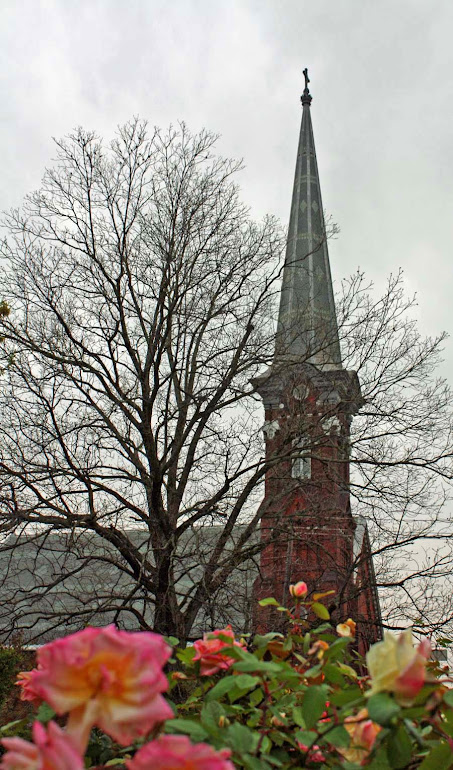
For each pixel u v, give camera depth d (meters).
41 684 1.73
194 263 17.02
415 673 1.98
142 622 13.48
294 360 17.11
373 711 1.95
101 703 1.71
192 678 3.34
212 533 16.80
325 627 3.76
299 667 3.28
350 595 14.78
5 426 14.44
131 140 17.17
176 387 16.75
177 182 17.36
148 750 1.59
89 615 14.00
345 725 2.65
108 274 16.94
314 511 16.14
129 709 1.70
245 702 3.59
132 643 1.77
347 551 17.69
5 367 13.54
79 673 1.73
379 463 15.04
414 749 2.57
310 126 35.78
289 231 31.16
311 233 30.36
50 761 1.52
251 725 3.08
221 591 13.92
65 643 1.77
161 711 1.71
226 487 14.74
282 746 3.02
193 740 2.44
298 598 4.05
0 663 12.80
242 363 16.50
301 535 16.34
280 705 3.10
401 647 2.02
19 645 15.07
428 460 15.27
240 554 14.52
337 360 18.84
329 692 3.06
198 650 3.07
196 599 14.05
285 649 3.44
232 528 15.23
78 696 1.73
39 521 13.48
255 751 2.59
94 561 16.20
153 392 15.09
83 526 13.86
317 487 16.91
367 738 2.54
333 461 15.83
